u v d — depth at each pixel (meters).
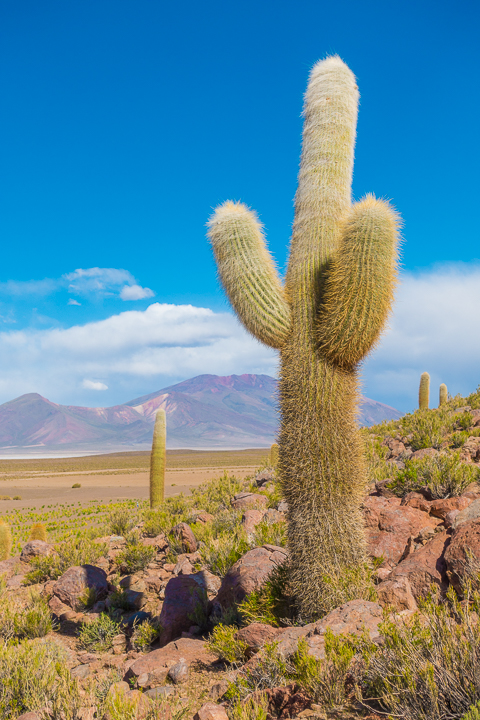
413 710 2.72
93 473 94.31
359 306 4.84
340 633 3.69
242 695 3.73
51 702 4.13
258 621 5.29
